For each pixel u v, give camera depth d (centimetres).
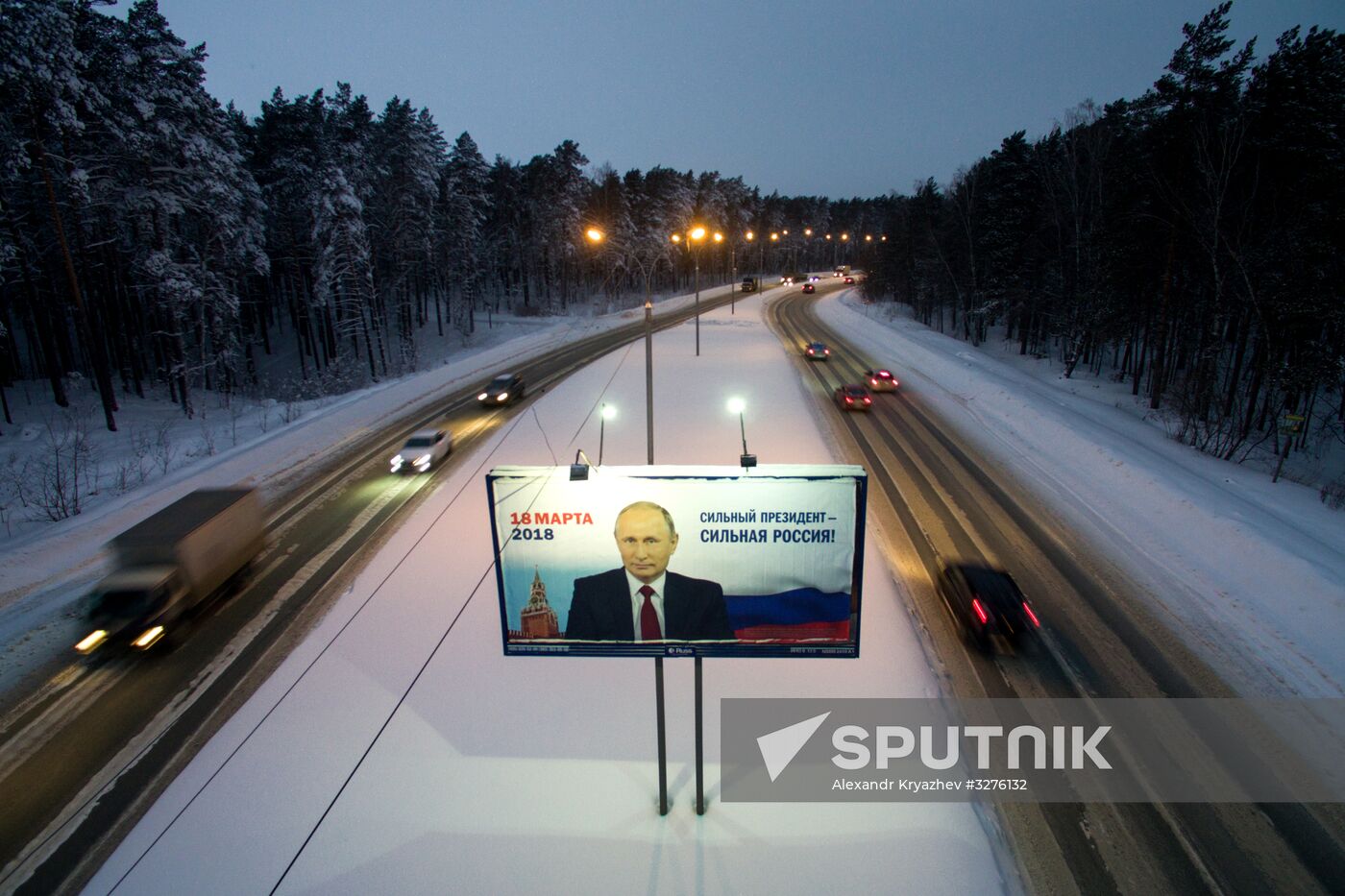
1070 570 1694
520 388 3681
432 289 9112
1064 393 3988
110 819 997
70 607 1566
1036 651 1359
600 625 955
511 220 8688
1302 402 3672
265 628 1488
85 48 3378
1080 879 877
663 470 924
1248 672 1273
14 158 2906
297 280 5728
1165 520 1927
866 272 11731
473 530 1992
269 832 976
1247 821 952
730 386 3819
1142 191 3541
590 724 1188
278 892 887
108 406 3375
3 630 1473
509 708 1230
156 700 1254
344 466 2597
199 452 2836
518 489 920
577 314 8425
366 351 6488
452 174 7081
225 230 4112
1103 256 4094
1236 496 2069
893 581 1661
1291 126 2947
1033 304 5528
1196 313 3775
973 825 966
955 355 4728
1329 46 2934
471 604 1583
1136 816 966
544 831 973
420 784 1059
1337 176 2761
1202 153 3030
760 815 991
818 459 2600
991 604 1373
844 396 3312
